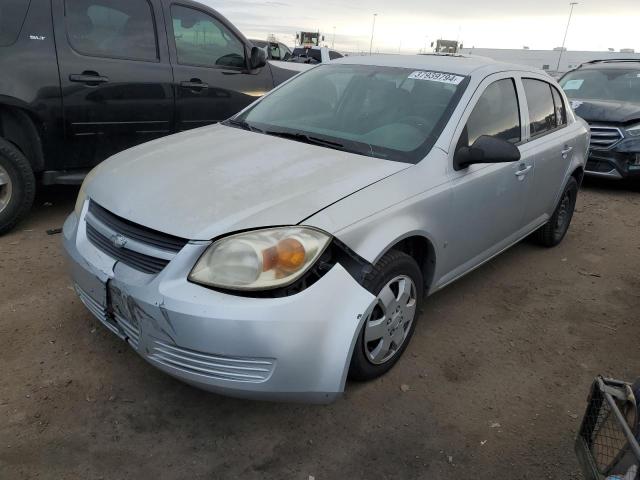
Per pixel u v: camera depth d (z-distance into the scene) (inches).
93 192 110.3
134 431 96.9
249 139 128.4
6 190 166.6
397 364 121.7
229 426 100.0
